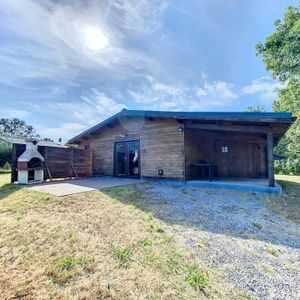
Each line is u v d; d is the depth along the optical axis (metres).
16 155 7.96
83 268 2.50
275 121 5.82
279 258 2.97
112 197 5.58
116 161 10.59
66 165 9.67
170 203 5.28
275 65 14.70
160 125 8.81
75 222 3.79
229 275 2.54
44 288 2.15
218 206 5.18
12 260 2.62
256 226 4.07
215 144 9.91
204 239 3.40
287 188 8.05
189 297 2.12
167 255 2.84
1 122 49.19
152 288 2.21
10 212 4.23
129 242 3.13
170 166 8.33
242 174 10.16
